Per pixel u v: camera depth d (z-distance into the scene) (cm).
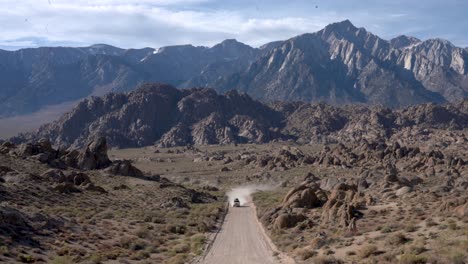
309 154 19550
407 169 13375
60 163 9606
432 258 3116
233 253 4391
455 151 19075
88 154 10212
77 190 7112
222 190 12375
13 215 4206
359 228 4684
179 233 5581
